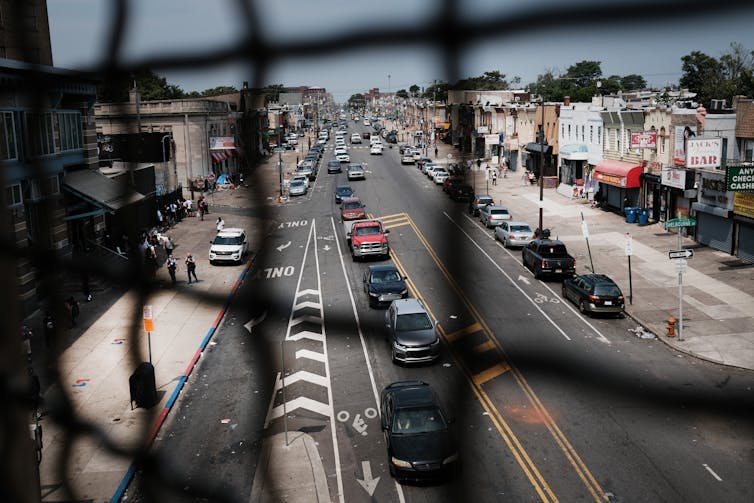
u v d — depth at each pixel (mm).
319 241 37125
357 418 15641
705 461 12664
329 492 12438
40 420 13188
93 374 18000
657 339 20484
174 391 17359
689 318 22266
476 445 13555
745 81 32219
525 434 13930
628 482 12156
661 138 36188
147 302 2992
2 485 1810
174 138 49125
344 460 13703
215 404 16781
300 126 134250
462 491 12039
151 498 11906
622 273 28500
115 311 22438
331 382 17797
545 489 12070
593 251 32719
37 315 19594
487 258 32531
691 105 34812
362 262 31859
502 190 53875
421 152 67625
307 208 47688
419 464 12320
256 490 12406
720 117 31000
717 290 25266
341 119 192875
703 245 32125
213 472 13188
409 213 43281
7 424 1824
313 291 26578
